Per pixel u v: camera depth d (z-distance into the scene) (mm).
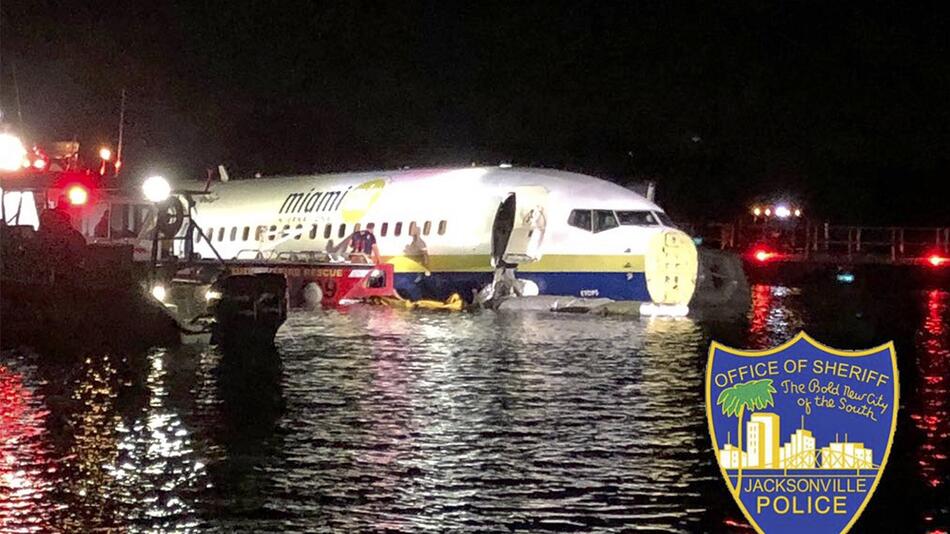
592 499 20172
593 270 58375
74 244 39125
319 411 27422
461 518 19109
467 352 38938
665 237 57781
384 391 30391
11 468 21766
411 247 65125
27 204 47375
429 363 36000
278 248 73188
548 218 59781
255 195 77750
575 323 50750
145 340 38781
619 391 30547
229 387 30547
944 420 27328
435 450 23531
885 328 50281
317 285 61750
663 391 30578
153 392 29625
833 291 79688
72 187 46906
